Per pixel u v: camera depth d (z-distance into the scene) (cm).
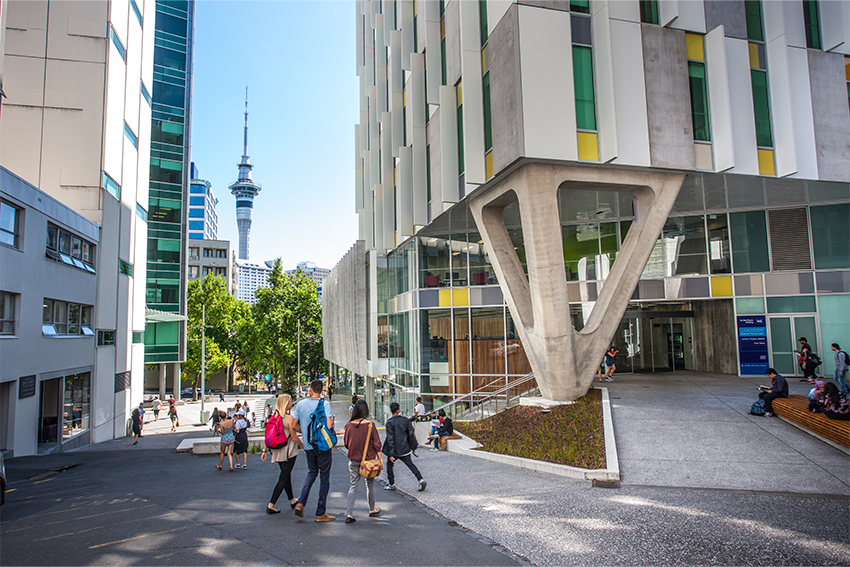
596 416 1316
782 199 1922
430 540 588
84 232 2209
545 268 1443
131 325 3009
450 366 2361
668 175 1513
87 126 2519
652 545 590
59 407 1998
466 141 1571
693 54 1523
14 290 1605
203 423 3688
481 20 1608
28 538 603
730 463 966
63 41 2542
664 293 2181
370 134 3206
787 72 1529
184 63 5075
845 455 984
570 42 1400
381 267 3372
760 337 2042
